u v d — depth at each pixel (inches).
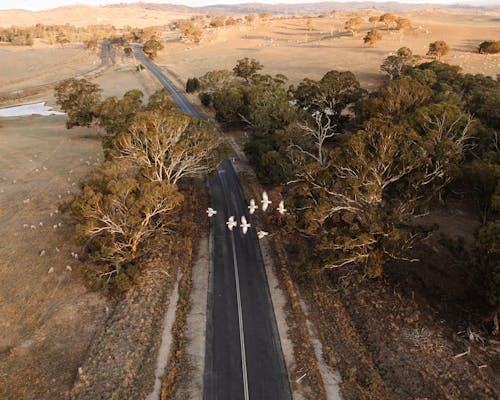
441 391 1244.5
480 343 1389.0
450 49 6072.8
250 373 1358.3
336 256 1659.7
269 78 4001.0
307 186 1713.8
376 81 4736.7
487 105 2608.3
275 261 1956.2
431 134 1879.9
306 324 1565.0
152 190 1728.6
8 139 3703.3
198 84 4933.6
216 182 2797.7
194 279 1836.9
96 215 1673.2
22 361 1376.7
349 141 1637.6
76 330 1514.5
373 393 1272.1
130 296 1667.1
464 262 1473.9
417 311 1534.2
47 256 1931.6
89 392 1261.1
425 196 1727.4
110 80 6510.8
